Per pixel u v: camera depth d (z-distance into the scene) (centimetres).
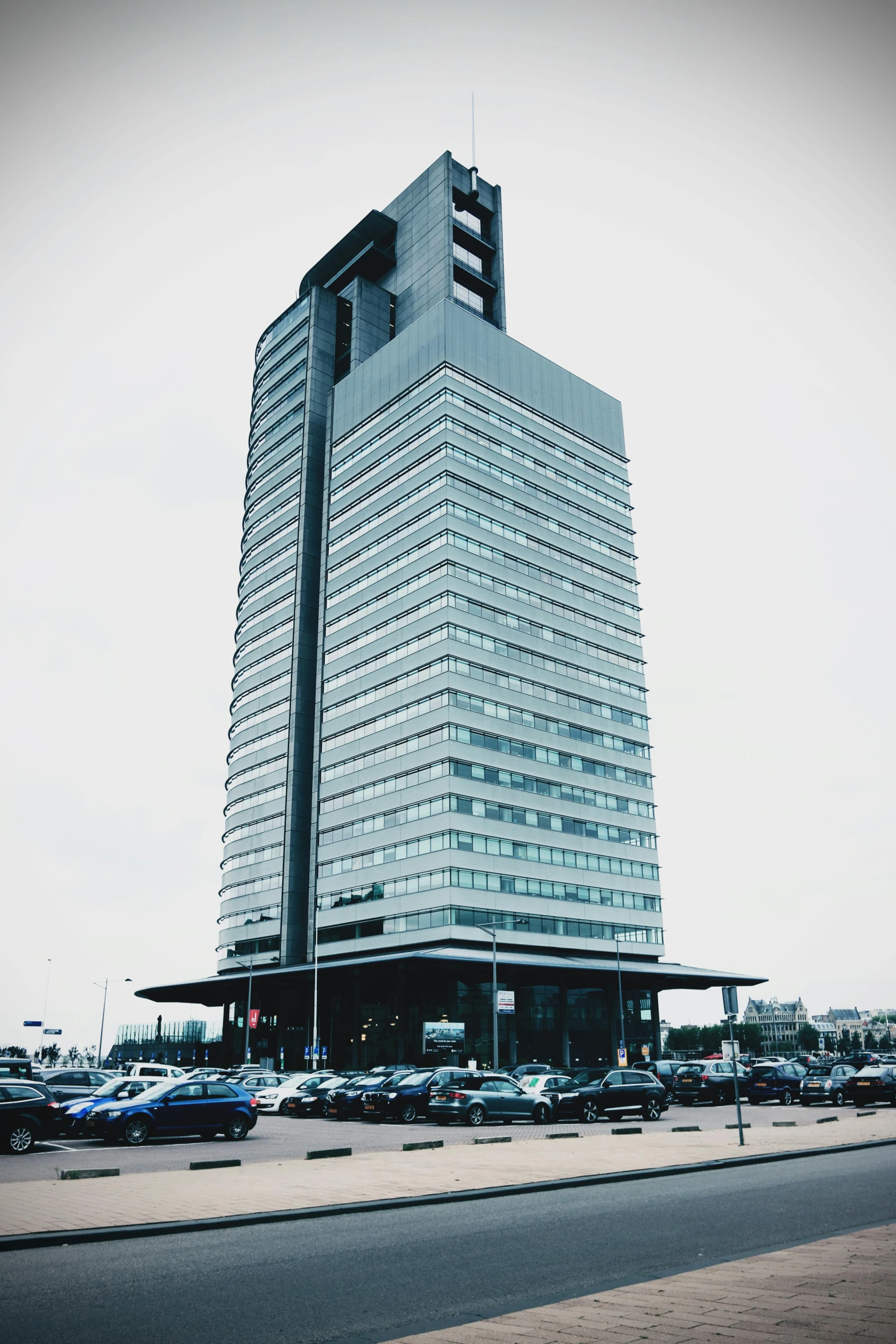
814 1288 800
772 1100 4250
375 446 9881
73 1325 738
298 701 9750
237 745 10606
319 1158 1923
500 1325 703
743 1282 826
